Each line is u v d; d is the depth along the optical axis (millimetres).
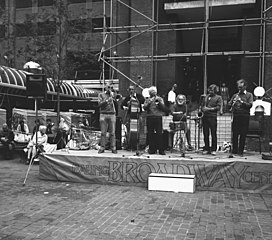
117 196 7016
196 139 11117
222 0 16344
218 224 5188
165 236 4656
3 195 7090
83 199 6738
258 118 9453
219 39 20875
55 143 12500
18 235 4676
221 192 7477
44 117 16203
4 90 16391
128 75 20172
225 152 9523
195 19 18641
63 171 8641
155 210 5941
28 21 16297
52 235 4680
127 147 9852
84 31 16641
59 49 15648
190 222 5277
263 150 10180
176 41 18172
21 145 13938
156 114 8531
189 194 7227
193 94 20859
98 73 24359
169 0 18172
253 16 16953
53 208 6055
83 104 21594
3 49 19656
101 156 8328
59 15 15422
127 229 4938
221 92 15953
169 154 8797
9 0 27031
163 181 7516
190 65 21188
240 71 17625
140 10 18188
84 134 11727
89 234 4727
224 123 13516
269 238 4617
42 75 8539
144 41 17875
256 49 16734
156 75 17438
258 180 7367
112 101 8859
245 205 6344
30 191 7492
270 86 15062
